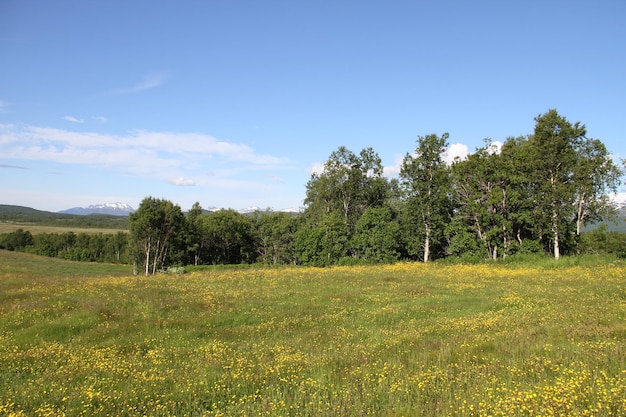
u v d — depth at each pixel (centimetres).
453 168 5447
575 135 4466
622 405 582
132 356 1156
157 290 2631
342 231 6094
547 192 4438
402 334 1330
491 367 854
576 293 2064
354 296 2291
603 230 4441
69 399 775
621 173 4384
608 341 999
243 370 946
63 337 1461
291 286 2884
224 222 7856
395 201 7262
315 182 7306
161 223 6619
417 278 3275
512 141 5419
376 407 686
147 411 721
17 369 1038
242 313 1856
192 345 1304
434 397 710
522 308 1720
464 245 5212
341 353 1100
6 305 1962
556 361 864
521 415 589
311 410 671
